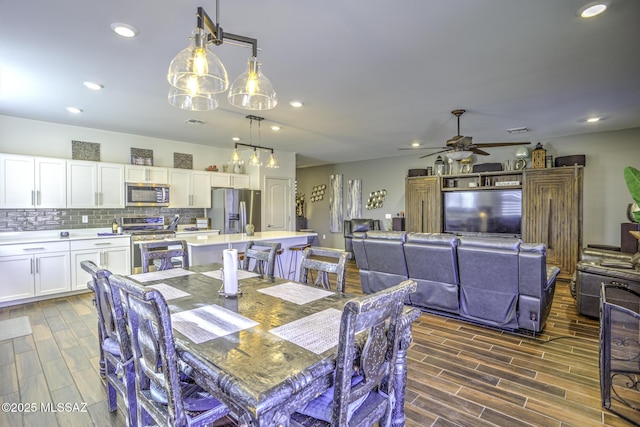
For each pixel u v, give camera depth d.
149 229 5.52
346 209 9.17
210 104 2.62
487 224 6.55
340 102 3.82
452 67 2.88
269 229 7.01
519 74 3.04
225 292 1.94
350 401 1.16
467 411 2.04
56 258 4.30
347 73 3.01
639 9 2.02
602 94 3.59
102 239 4.66
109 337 1.99
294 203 7.56
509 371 2.53
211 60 1.77
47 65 2.80
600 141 5.50
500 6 2.00
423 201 7.23
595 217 5.55
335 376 1.08
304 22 2.18
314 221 10.01
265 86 2.03
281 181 7.30
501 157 6.69
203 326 1.46
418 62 2.78
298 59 2.71
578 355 2.80
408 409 2.05
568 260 5.46
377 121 4.68
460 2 1.96
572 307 4.17
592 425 1.90
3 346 2.91
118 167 5.13
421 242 3.54
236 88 2.02
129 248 4.88
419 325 3.51
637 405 2.06
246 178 6.94
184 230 5.81
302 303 1.81
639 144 5.21
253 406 0.92
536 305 3.05
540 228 5.72
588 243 5.61
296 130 5.21
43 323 3.45
